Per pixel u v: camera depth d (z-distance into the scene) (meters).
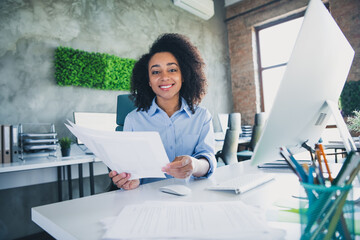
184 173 0.81
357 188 0.68
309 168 0.40
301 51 0.45
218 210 0.53
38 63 2.91
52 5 3.08
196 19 5.13
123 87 3.63
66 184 2.92
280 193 0.69
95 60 3.34
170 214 0.52
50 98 2.97
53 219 0.55
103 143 0.73
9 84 2.69
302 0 4.72
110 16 3.68
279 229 0.44
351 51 0.65
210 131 1.26
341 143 2.10
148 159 0.74
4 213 2.52
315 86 0.52
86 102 3.28
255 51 5.48
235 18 5.68
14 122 2.70
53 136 2.27
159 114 1.27
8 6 2.74
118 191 0.80
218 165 2.31
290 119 0.51
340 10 4.23
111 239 0.42
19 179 2.18
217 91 5.41
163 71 1.26
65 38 3.16
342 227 0.37
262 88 5.45
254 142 3.03
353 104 4.00
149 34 4.20
